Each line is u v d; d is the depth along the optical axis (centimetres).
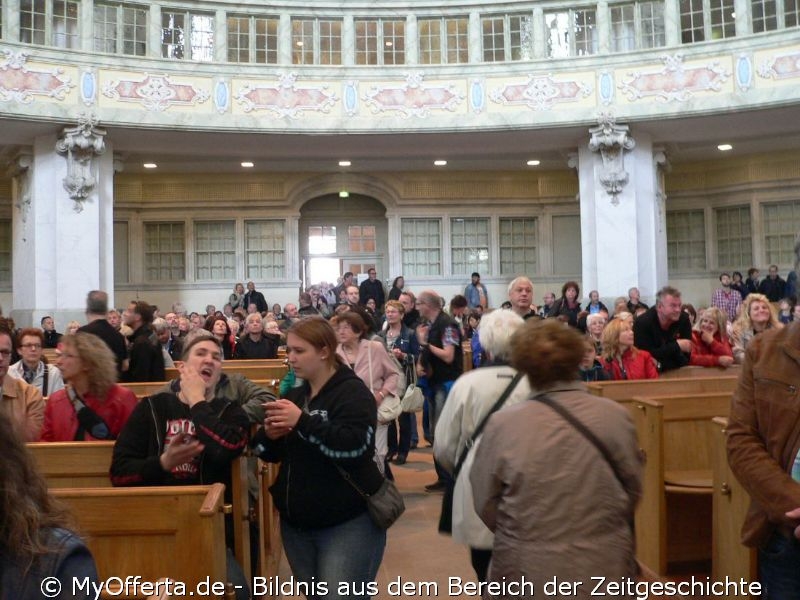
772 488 285
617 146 1719
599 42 1723
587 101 1712
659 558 528
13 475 157
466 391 370
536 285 2192
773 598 302
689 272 2155
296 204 2166
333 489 357
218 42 1719
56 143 1666
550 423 275
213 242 2166
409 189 2173
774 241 2053
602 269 1756
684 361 732
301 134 1738
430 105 1745
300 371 371
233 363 920
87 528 326
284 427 347
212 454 371
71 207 1669
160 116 1670
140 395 678
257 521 475
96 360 479
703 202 2145
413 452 1022
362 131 1739
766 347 301
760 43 1614
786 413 288
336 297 1977
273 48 1755
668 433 568
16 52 1576
